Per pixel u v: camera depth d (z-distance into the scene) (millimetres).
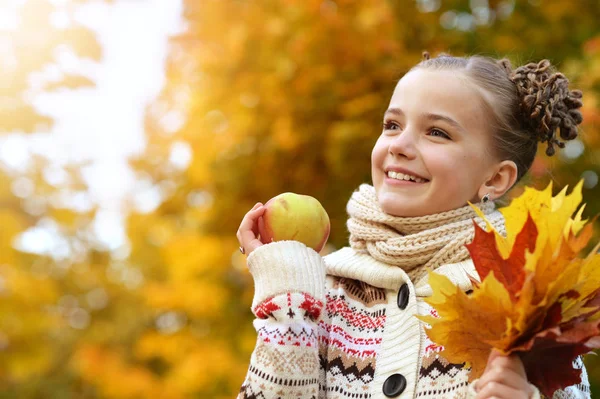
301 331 2559
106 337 11383
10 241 9125
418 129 2777
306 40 6965
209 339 8992
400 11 7242
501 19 7375
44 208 9703
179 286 8906
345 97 7125
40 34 8742
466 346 2230
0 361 9391
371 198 2896
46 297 9469
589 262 2117
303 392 2527
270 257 2646
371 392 2619
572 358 2143
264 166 7707
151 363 11344
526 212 2238
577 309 2115
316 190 7539
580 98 3125
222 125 7855
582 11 7395
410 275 2756
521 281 2121
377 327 2742
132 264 11289
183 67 8273
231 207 8148
